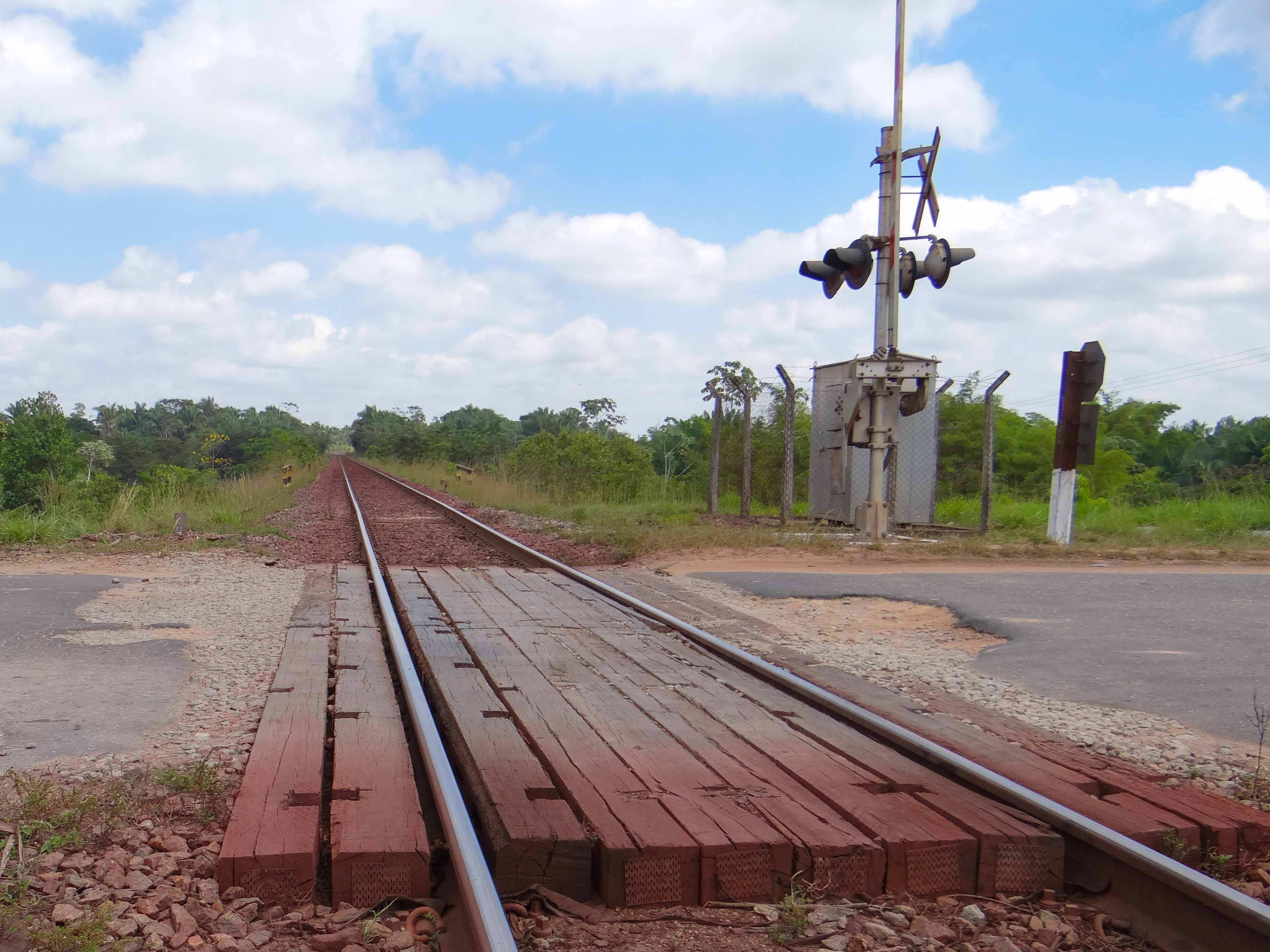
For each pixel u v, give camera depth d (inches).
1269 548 591.2
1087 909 141.8
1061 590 421.1
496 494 1127.0
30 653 281.4
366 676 244.5
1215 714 232.8
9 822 150.7
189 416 5915.4
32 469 1090.1
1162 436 1801.2
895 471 716.7
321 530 773.9
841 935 130.1
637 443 1341.0
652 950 125.8
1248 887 147.3
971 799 165.0
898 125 627.8
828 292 629.0
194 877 138.9
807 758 183.3
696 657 277.0
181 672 261.3
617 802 155.9
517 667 257.6
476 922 118.4
